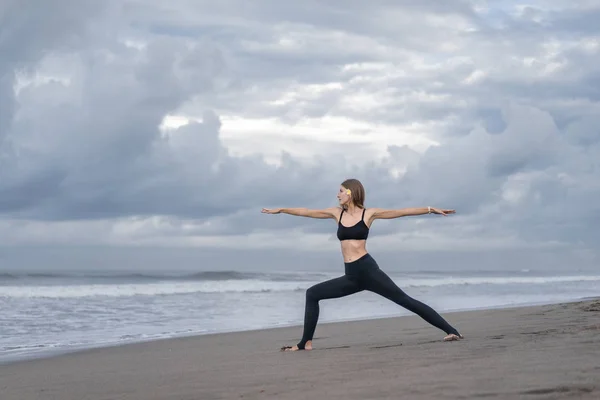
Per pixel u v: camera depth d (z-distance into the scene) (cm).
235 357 678
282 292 2620
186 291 2586
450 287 3262
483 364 440
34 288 2320
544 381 350
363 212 717
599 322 848
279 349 763
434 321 697
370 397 343
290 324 1339
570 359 436
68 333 1170
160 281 4044
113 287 2520
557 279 4897
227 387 434
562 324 862
